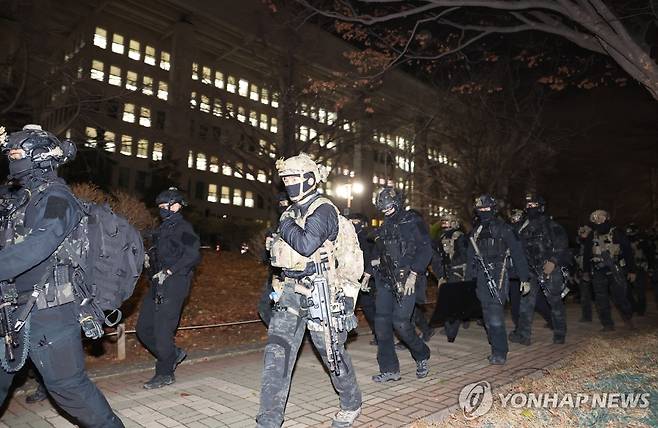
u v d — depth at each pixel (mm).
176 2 35719
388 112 18469
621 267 8641
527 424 3943
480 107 19406
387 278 5297
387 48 13953
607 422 3934
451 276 8227
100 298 3143
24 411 4527
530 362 6219
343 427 3828
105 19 38344
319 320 3643
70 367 2967
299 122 15562
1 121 12344
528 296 7441
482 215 6410
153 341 5449
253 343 7598
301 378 5629
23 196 3002
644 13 8156
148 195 27797
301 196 3555
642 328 9055
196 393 5043
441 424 4070
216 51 37969
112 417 3113
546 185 31109
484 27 10086
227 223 28047
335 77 15898
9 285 2898
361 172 40906
